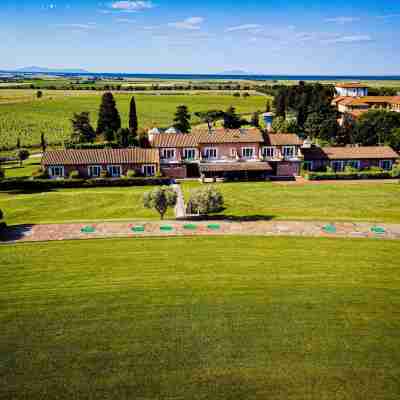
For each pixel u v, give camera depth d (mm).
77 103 198375
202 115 144750
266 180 71562
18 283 28453
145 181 68438
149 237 36562
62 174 69000
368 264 31484
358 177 71875
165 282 28562
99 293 27141
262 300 26359
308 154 76875
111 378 19844
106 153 71688
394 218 46531
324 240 36125
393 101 137125
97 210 51469
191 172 74875
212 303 26031
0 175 67812
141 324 23891
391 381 19750
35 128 138000
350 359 21141
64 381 19672
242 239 36156
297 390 19188
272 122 119562
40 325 23766
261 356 21312
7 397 18719
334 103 146375
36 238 36438
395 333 23219
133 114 110062
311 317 24594
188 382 19609
